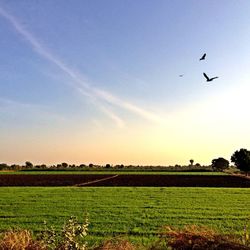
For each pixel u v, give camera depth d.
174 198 48.75
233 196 51.88
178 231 13.73
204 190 61.59
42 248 13.17
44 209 37.53
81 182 87.25
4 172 148.88
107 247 13.91
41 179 98.81
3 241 12.81
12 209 37.53
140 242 21.73
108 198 48.34
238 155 152.12
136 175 120.88
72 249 13.17
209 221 30.52
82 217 32.19
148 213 34.88
